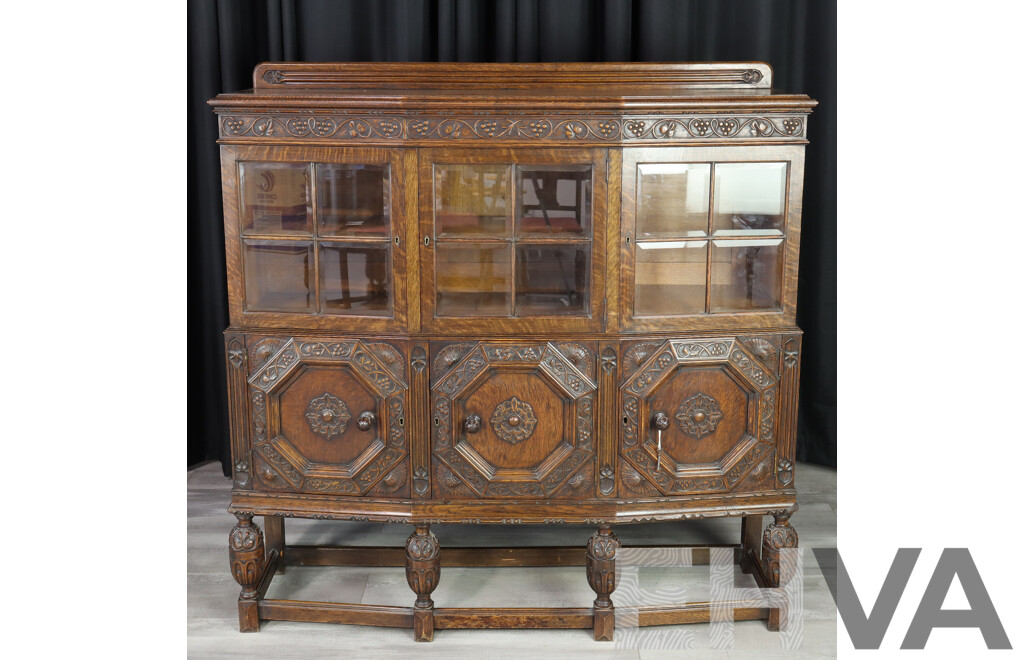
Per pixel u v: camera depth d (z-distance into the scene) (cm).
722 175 273
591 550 284
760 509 289
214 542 340
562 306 276
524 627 289
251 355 282
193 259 371
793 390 285
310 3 343
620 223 269
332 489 286
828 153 356
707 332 278
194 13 346
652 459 282
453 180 269
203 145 358
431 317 274
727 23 348
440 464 282
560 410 279
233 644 286
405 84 302
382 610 289
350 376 280
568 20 338
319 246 275
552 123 264
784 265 278
